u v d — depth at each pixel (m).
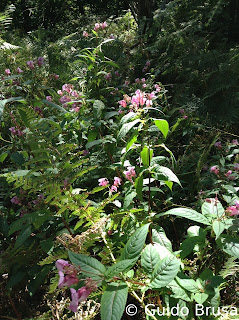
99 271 1.42
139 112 2.10
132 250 1.45
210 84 4.56
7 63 4.43
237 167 2.91
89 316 1.88
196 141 3.44
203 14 5.88
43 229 2.39
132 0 7.50
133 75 5.67
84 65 5.49
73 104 3.21
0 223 2.48
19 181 1.90
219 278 1.68
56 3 12.12
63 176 1.93
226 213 1.89
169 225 2.77
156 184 2.96
